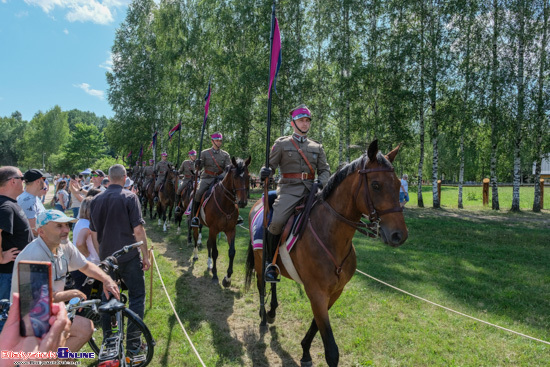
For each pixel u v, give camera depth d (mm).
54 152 65312
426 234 10133
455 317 4613
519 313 4730
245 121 20578
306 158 3695
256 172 31266
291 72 19109
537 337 4098
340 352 3840
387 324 4418
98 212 3639
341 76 18625
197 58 23844
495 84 15773
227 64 21328
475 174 48031
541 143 16516
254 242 4188
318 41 19781
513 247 8445
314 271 3146
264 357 3775
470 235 9898
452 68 16672
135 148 28047
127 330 3328
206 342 4051
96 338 3979
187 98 24469
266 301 5121
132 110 26781
